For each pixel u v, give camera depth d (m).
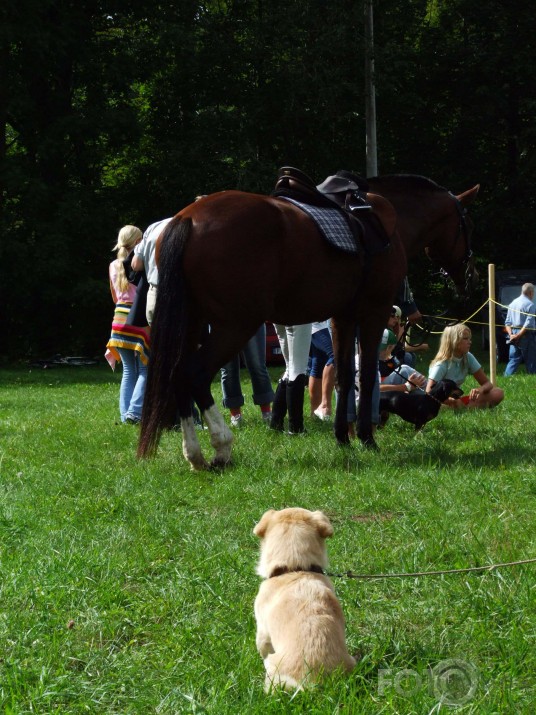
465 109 31.94
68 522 5.68
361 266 7.95
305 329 9.09
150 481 6.83
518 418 10.01
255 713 3.10
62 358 25.72
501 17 30.05
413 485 6.55
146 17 27.66
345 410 8.41
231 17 29.30
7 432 9.70
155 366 7.12
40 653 3.73
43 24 25.09
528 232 30.75
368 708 3.14
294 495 6.43
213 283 7.18
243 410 11.55
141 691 3.44
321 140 29.39
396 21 30.17
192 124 28.86
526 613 4.04
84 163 27.25
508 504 6.03
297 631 3.18
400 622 4.05
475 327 30.69
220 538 5.32
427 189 9.36
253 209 7.31
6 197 26.34
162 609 4.22
